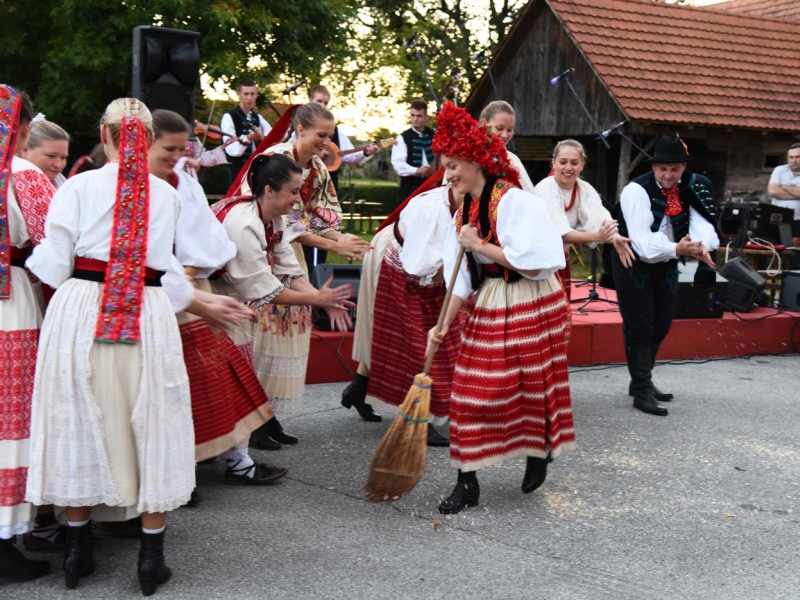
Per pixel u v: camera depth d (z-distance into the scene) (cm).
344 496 407
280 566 333
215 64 1316
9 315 309
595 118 1445
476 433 381
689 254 524
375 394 495
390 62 1791
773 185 927
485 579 328
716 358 736
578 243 484
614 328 697
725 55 1496
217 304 327
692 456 478
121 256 295
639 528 379
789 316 761
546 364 390
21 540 356
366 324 504
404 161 931
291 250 435
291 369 461
